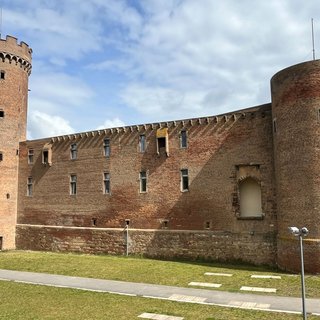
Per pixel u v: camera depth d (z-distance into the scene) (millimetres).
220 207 34469
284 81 29125
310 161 27141
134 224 39000
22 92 49938
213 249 34281
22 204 47906
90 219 42125
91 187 42562
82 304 19484
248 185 34062
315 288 22547
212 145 35625
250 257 32500
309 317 16812
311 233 26562
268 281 24781
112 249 39875
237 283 24359
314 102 27375
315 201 26672
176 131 37781
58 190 45125
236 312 17734
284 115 28938
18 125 49188
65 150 45312
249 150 33688
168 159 37844
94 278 26438
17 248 47219
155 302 19828
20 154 49094
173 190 37156
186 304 19344
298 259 27109
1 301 20141
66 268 30438
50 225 45125
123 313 17781
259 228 32562
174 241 36281
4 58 47969
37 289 23094
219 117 35562
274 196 32125
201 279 25781
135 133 40281
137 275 27312
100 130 42625
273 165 32438
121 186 40406
